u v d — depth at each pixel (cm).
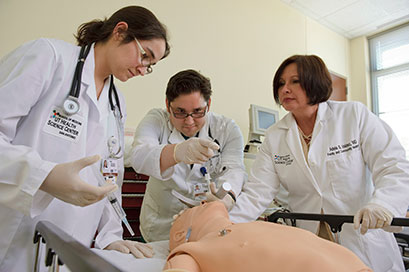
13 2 186
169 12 254
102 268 32
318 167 122
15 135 74
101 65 93
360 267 47
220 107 278
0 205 71
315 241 55
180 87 124
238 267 52
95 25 94
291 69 123
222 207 94
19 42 185
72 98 81
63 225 80
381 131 116
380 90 412
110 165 95
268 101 319
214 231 73
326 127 128
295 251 50
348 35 431
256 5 325
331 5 358
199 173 145
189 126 132
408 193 97
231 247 56
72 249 40
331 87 124
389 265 112
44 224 59
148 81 233
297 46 361
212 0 286
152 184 153
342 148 121
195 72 130
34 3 193
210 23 281
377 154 114
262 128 255
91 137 90
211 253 56
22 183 57
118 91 114
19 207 58
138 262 80
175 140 144
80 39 96
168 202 147
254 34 318
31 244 74
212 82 275
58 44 85
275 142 139
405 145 379
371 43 428
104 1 220
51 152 77
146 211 157
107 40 91
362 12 371
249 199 124
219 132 151
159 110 157
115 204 96
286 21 354
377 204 92
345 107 130
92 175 88
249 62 308
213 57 279
